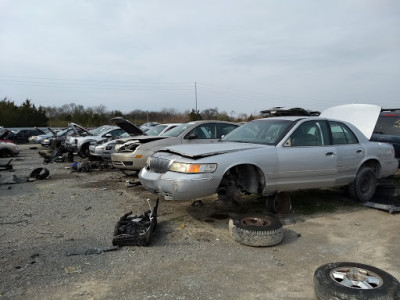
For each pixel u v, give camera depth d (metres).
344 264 3.08
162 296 2.90
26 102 44.88
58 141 15.98
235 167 5.01
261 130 5.61
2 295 2.89
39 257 3.72
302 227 4.80
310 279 3.25
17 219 5.22
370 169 5.95
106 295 2.91
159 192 4.77
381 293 2.59
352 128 6.03
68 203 6.26
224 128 8.65
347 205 5.94
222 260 3.67
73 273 3.33
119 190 7.45
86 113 48.66
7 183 8.38
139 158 7.81
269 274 3.34
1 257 3.72
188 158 4.61
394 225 4.86
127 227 4.25
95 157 12.59
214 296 2.91
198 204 5.88
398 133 8.23
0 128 27.53
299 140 5.25
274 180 4.94
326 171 5.34
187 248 4.00
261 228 4.05
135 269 3.43
